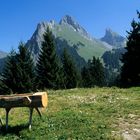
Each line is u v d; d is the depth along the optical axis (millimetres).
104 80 135250
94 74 133375
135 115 20422
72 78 98438
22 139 16812
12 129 18297
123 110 21969
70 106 25344
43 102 17484
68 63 99062
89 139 15875
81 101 27656
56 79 79188
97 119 19531
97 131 16938
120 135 16234
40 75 79312
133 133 16594
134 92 31734
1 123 19094
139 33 56938
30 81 77000
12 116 22406
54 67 79500
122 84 57594
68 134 16703
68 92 34688
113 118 19688
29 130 17656
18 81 76562
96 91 34250
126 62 57219
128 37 57719
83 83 118375
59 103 26938
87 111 22547
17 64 76938
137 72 55906
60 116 20562
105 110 22312
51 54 79688
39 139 16406
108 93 32000
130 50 56719
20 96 17562
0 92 76375
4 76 76750
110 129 17281
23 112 23609
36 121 19484
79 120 19172
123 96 29125
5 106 17781
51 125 18375
